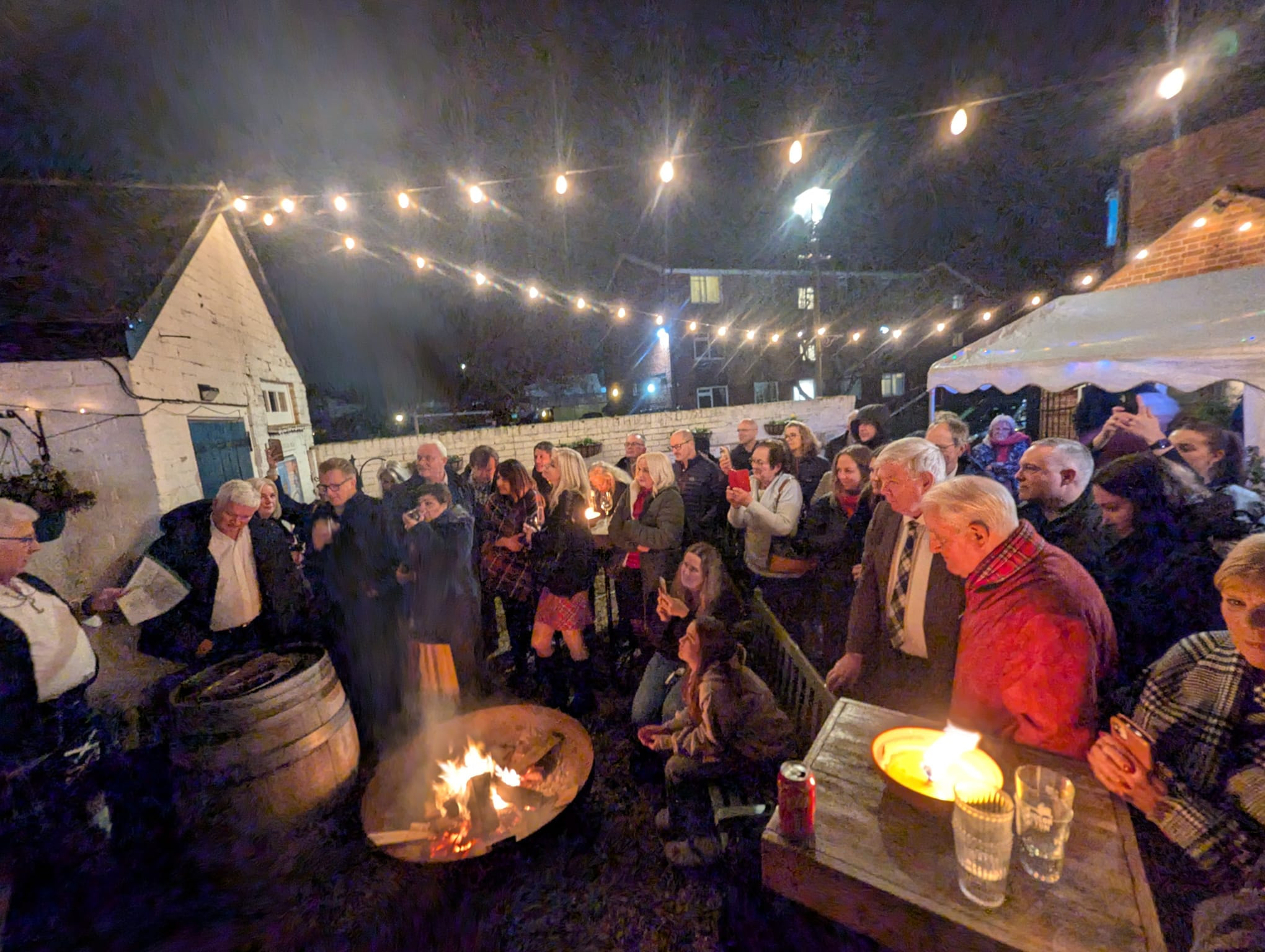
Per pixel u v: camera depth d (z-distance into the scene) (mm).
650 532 3262
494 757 2436
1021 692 1348
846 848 1138
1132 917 955
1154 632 1870
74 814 2160
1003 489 1434
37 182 4762
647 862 2092
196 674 2381
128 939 1871
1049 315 4371
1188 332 3129
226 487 2775
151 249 4402
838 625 3025
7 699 2029
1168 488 2037
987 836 1005
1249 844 1016
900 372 20500
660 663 2822
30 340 3479
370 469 9727
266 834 2166
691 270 17203
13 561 2059
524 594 3529
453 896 1946
